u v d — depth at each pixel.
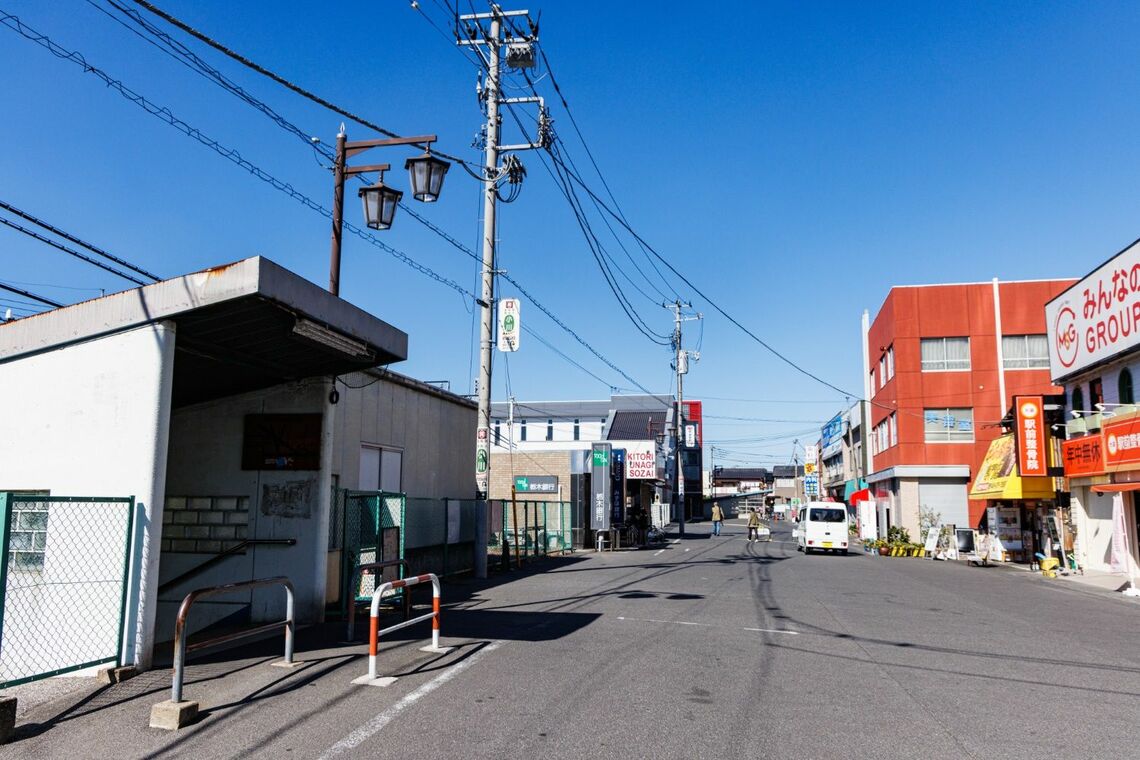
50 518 7.77
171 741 5.45
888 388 40.00
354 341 9.77
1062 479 24.12
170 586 10.75
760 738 5.73
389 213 11.39
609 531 31.48
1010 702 6.98
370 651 7.25
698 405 100.75
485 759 5.16
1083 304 22.19
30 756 5.14
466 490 22.11
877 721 6.26
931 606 13.97
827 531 30.73
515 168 17.80
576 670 7.81
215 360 9.57
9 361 8.08
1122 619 13.20
